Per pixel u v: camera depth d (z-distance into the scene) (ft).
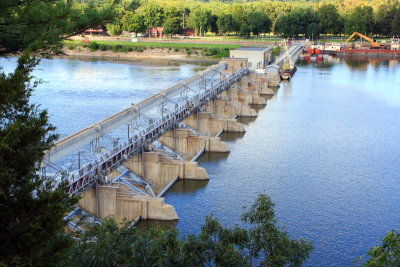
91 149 284.41
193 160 365.61
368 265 112.88
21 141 92.73
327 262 228.22
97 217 255.91
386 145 417.49
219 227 132.57
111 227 124.26
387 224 267.18
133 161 318.45
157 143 378.73
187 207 281.95
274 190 309.83
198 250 122.52
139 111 334.24
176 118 389.19
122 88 602.85
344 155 386.32
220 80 581.53
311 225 263.49
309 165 360.28
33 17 103.45
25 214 92.53
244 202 290.76
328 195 304.09
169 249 119.44
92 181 251.39
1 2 96.37
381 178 335.88
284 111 554.46
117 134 399.24
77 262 112.16
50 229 93.81
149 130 333.83
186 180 322.34
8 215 90.22
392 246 113.29
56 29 104.78
